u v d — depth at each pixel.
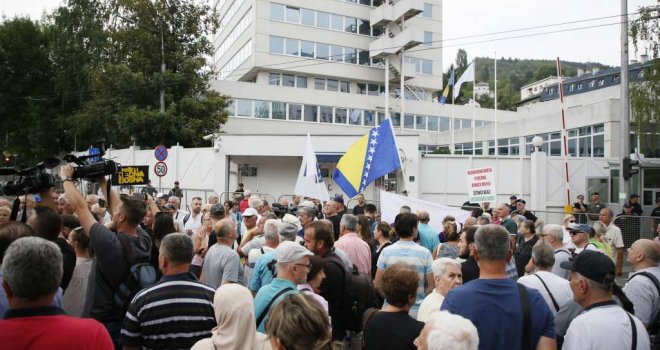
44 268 2.62
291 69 45.72
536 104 45.78
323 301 4.45
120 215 4.50
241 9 48.56
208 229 7.88
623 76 17.92
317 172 13.01
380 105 47.44
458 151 41.94
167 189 27.89
